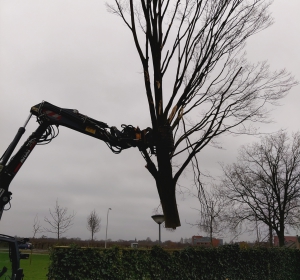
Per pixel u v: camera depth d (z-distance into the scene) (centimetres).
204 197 996
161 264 853
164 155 868
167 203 869
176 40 951
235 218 3039
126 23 963
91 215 4319
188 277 925
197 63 957
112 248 731
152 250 845
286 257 1531
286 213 3044
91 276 675
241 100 988
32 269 1703
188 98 953
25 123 779
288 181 3012
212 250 1052
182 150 922
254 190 3084
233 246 1162
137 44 939
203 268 991
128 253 772
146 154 875
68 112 814
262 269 1303
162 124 895
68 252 656
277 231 2975
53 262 641
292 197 2988
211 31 965
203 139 917
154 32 943
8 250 659
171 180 877
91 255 687
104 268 702
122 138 834
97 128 827
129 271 758
